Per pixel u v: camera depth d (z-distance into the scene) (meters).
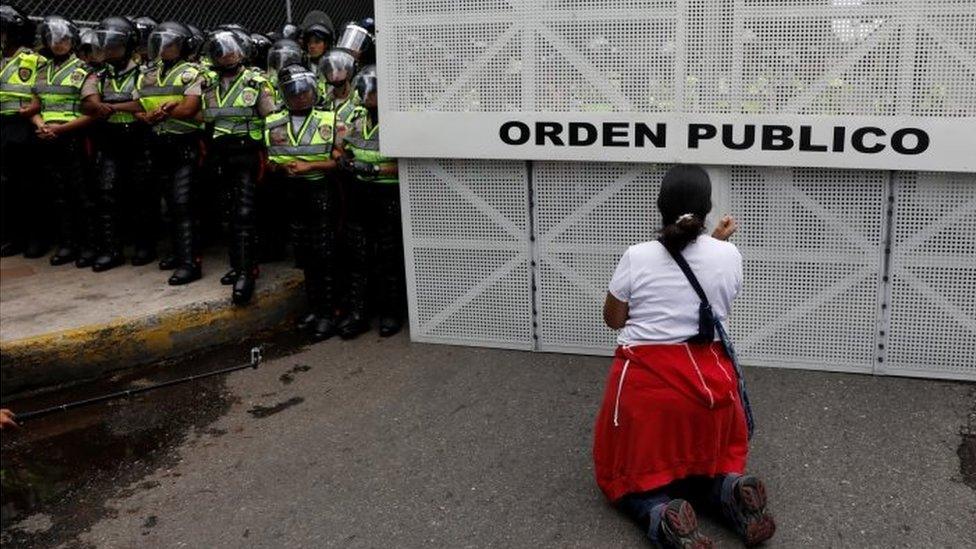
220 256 6.39
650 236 4.53
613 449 3.11
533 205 4.67
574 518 3.27
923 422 3.89
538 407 4.21
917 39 3.87
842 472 3.50
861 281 4.30
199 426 4.21
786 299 4.43
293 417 4.24
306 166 4.91
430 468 3.68
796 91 4.07
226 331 5.30
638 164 4.45
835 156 4.09
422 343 5.12
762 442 3.76
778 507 3.28
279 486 3.60
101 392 4.68
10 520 3.45
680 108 4.23
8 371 4.64
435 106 4.61
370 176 4.91
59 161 6.11
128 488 3.66
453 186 4.77
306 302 5.73
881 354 4.37
